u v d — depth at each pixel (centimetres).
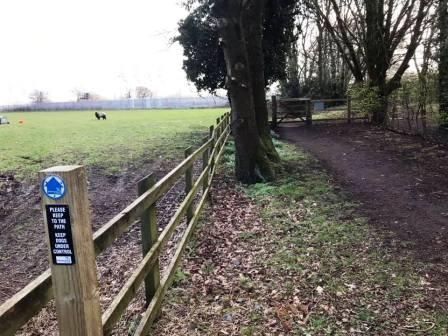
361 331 336
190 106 5491
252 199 739
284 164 1009
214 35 1575
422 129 1337
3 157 1245
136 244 598
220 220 627
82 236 184
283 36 1666
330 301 383
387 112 1534
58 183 178
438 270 436
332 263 462
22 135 1870
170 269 400
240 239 546
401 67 1553
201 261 478
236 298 394
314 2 2006
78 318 186
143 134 1792
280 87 2975
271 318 359
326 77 2942
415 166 920
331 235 545
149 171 1049
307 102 1880
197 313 367
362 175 880
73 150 1366
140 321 316
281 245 520
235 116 856
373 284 412
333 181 838
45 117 3656
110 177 1002
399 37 1628
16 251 630
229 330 342
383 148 1158
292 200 716
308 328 342
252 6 993
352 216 620
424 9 1448
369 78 1667
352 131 1548
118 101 5859
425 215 605
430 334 329
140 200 306
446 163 920
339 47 1914
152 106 5706
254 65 986
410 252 484
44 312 425
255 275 441
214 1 827
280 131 1748
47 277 180
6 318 144
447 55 1177
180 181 920
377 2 1608
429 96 1232
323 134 1552
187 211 562
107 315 232
